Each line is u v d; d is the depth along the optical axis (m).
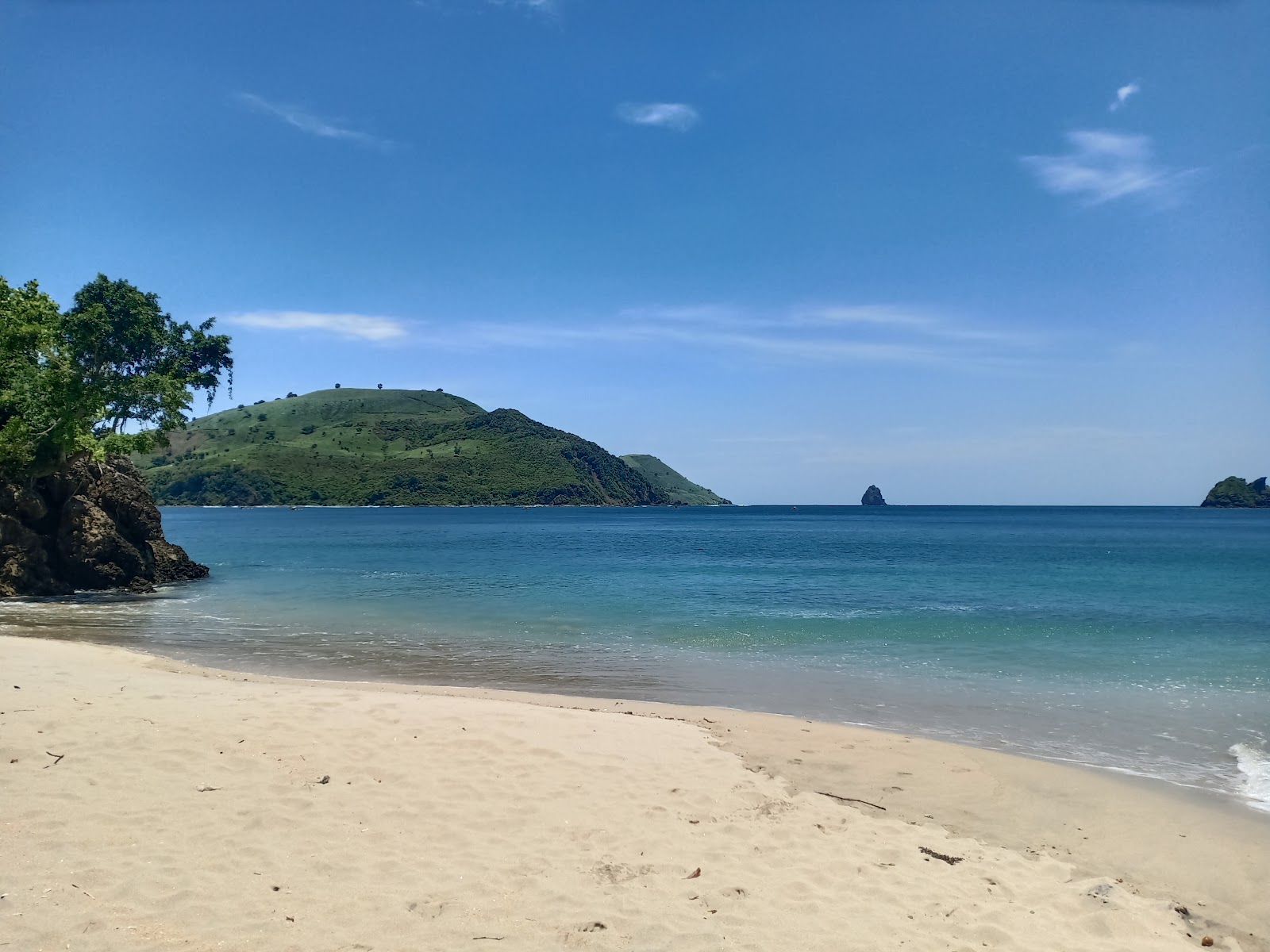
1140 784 9.79
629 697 14.41
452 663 17.55
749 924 5.65
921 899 6.25
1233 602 28.14
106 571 31.61
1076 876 7.06
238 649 18.98
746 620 23.92
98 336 38.25
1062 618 24.30
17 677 12.59
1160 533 96.38
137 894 5.44
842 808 8.38
